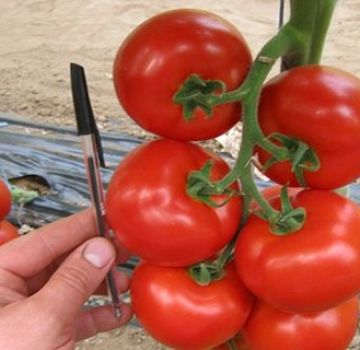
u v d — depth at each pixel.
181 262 0.24
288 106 0.23
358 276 0.22
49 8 1.50
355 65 1.21
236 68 0.23
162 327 0.25
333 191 0.24
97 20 1.44
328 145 0.23
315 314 0.25
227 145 0.90
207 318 0.24
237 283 0.25
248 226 0.23
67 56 1.32
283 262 0.22
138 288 0.25
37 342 0.27
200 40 0.22
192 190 0.23
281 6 0.35
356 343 0.62
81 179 0.89
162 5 1.48
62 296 0.27
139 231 0.23
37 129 1.04
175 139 0.24
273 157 0.23
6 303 0.29
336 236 0.22
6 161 0.93
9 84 1.21
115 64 0.24
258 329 0.25
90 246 0.28
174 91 0.23
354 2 1.42
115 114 1.08
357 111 0.23
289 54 0.25
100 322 0.32
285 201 0.23
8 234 0.48
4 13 1.50
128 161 0.24
